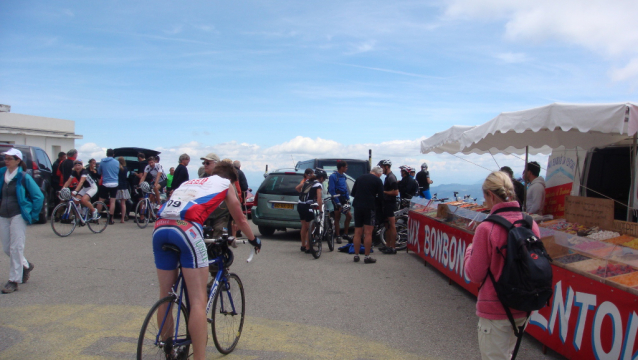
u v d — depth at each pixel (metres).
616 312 3.12
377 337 4.21
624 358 3.03
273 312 4.88
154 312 2.89
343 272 6.92
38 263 6.77
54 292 5.31
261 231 10.93
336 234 10.21
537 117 4.85
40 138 28.36
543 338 3.92
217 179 3.27
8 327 4.16
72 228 9.56
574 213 5.67
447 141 7.52
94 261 7.03
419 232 8.00
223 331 3.67
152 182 12.27
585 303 3.43
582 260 3.55
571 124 4.50
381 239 9.09
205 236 3.64
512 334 2.66
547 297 2.40
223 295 3.66
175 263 3.09
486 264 2.53
